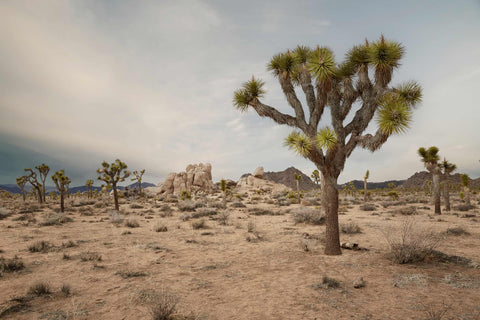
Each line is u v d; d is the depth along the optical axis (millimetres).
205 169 94500
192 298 5164
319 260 7871
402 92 8211
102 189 70875
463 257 7477
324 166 8477
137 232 14281
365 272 6492
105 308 4781
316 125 8797
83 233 13961
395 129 6871
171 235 13305
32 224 17344
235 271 7062
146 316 4441
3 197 76688
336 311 4379
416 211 22062
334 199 8562
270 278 6367
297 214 17719
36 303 5027
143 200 48719
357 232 12750
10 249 10008
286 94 9391
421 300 4664
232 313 4449
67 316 4359
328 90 8156
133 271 7105
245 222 18141
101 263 8008
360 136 8195
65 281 6328
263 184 93438
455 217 18438
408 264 6980
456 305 4398
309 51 9289
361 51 8570
